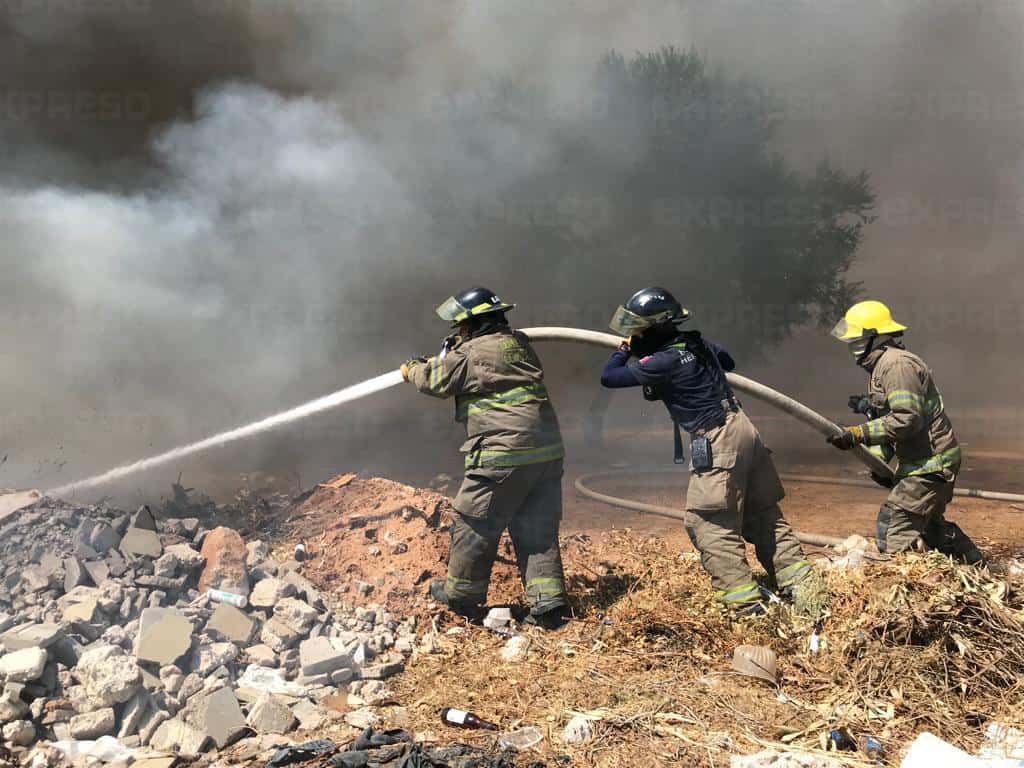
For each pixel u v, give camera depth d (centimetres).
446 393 436
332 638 400
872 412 475
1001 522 693
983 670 338
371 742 311
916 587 377
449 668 392
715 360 443
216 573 423
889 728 316
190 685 345
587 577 509
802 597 417
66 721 317
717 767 290
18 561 401
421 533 507
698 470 430
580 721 319
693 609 437
